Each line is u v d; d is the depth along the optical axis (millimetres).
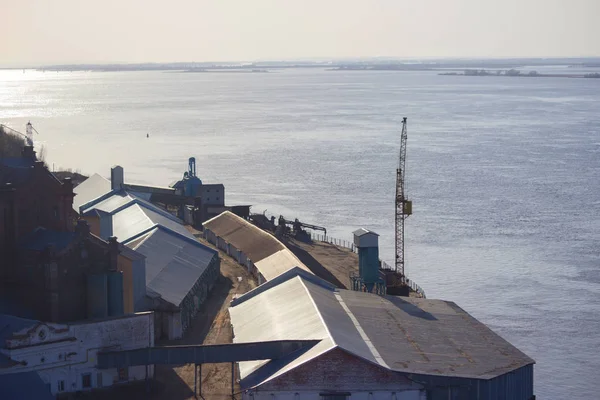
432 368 91688
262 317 109812
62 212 107125
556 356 119938
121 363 94188
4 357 89750
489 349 100875
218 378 100312
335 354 89062
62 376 92625
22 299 100562
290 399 87875
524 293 148625
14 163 117375
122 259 111000
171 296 117625
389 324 107750
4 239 102312
